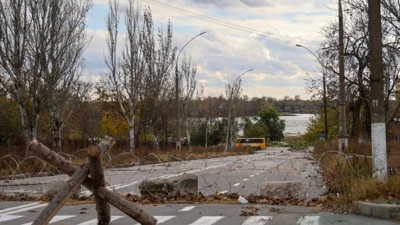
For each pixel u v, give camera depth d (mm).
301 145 78500
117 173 24453
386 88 29750
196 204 12562
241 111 95250
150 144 49469
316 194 14633
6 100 40250
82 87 76562
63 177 22844
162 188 13633
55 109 35875
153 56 44531
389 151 18250
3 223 10383
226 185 18438
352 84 33688
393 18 26234
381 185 11406
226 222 9867
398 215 9734
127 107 43781
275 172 24328
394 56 28297
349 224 9250
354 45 32094
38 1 30531
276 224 9531
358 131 19844
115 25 43344
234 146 69312
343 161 15602
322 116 63344
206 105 85688
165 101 48125
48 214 6660
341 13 26656
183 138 77000
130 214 7340
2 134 39875
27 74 30594
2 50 29547
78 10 35625
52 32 31016
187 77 64125
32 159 24750
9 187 18844
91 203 12875
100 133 59031
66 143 37531
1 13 29469
